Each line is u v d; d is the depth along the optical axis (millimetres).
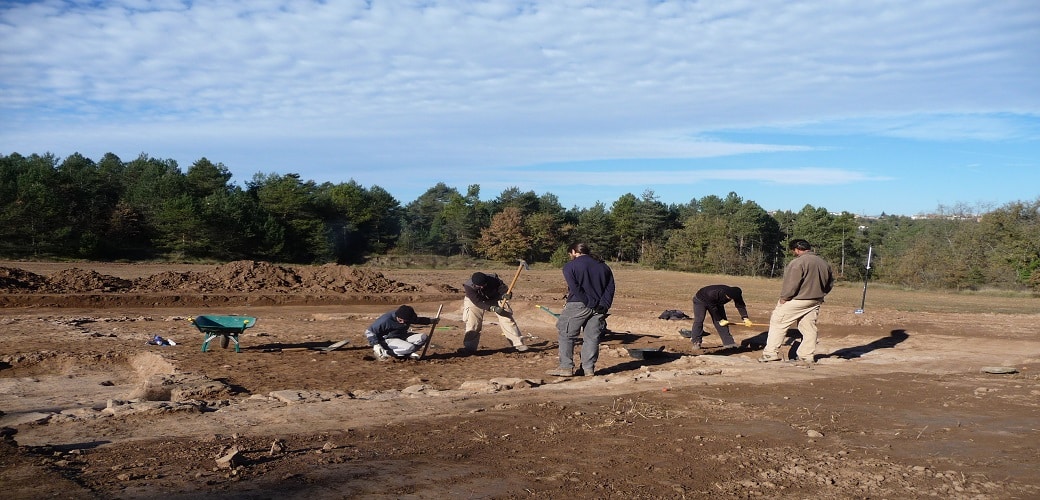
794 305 11117
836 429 6422
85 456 5195
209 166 76375
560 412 7129
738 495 4473
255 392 9094
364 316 19734
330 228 74375
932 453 5574
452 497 4301
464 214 85000
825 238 75688
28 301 21938
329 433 6133
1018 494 4520
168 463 4953
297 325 17344
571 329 9891
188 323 17312
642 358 11633
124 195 69438
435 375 10391
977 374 10039
